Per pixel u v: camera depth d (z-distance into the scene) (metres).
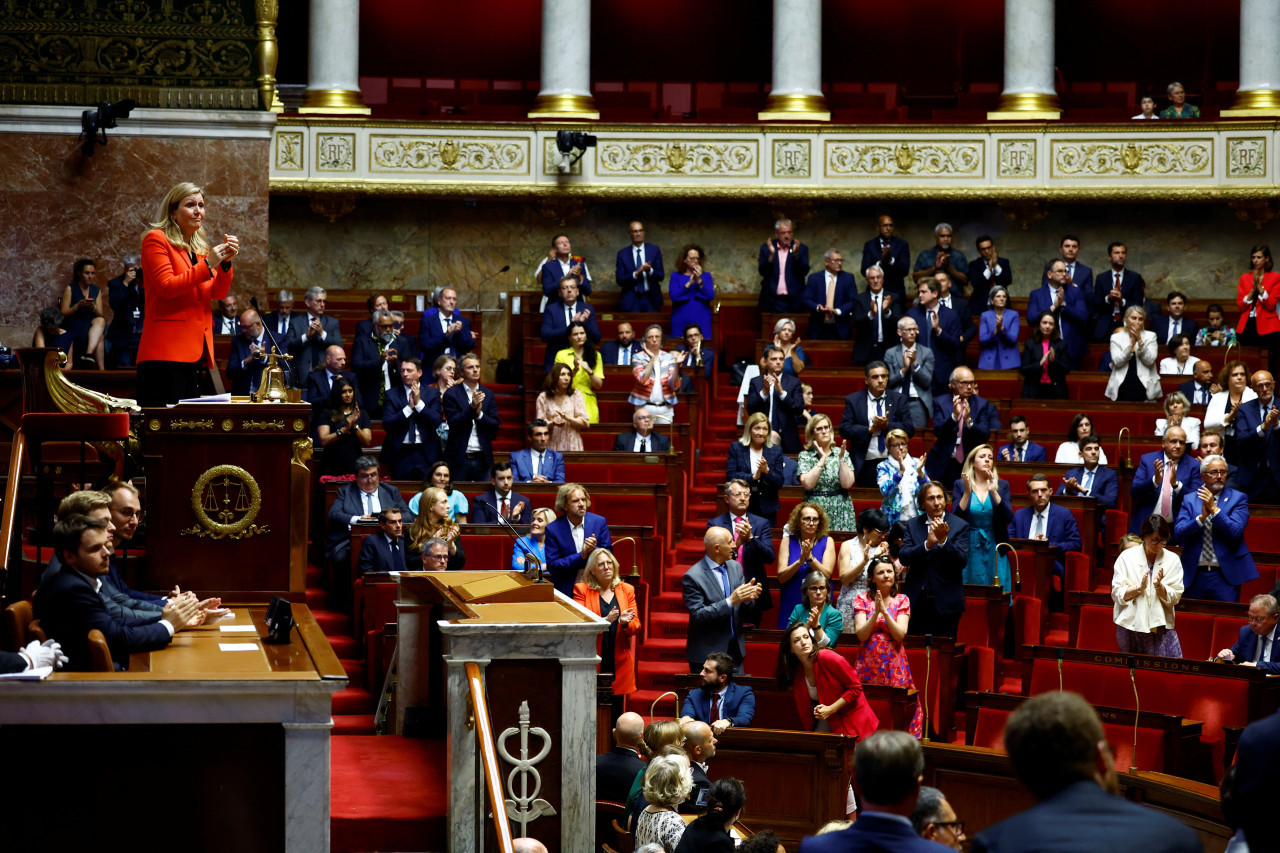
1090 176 42.22
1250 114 42.38
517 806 13.98
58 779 12.66
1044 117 42.69
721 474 31.73
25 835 12.62
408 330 39.88
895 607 21.64
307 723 12.61
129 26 30.39
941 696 22.14
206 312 18.44
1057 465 28.89
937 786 19.09
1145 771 18.83
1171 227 43.59
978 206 43.88
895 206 44.00
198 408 16.41
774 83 43.78
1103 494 28.50
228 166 30.73
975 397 31.09
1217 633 23.14
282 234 43.88
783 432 30.17
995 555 25.23
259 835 12.84
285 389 17.45
